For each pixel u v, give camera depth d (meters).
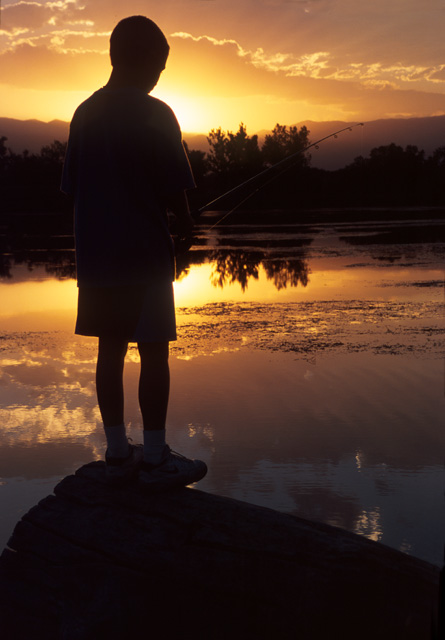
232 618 2.45
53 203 78.19
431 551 4.16
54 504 2.83
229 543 2.50
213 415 6.83
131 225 2.58
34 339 10.53
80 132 2.66
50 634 2.61
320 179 83.69
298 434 6.27
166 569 2.52
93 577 2.60
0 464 5.71
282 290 15.16
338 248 26.11
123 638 2.50
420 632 2.35
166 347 2.71
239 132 70.62
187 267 20.45
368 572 2.40
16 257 24.53
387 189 89.12
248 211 70.44
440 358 8.85
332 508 4.79
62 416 6.99
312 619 2.36
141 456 2.80
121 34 2.64
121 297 2.61
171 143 2.57
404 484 5.18
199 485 5.20
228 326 11.25
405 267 19.27
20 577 2.73
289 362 8.83
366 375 8.14
